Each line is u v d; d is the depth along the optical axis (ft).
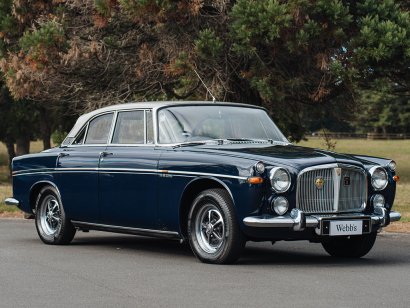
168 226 22.80
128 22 52.54
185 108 24.88
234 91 53.31
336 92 52.90
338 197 21.09
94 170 25.57
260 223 19.63
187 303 15.43
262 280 18.44
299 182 20.31
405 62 46.88
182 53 47.47
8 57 55.01
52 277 19.29
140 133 24.68
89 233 34.32
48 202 28.81
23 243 28.45
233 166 20.53
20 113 93.20
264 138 25.13
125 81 55.77
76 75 53.72
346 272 19.99
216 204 21.04
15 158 30.63
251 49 45.11
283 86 48.85
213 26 50.65
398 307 14.85
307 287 17.35
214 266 21.09
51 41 48.19
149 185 23.21
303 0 43.86
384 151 183.83
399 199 50.39
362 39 45.83
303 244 28.84
